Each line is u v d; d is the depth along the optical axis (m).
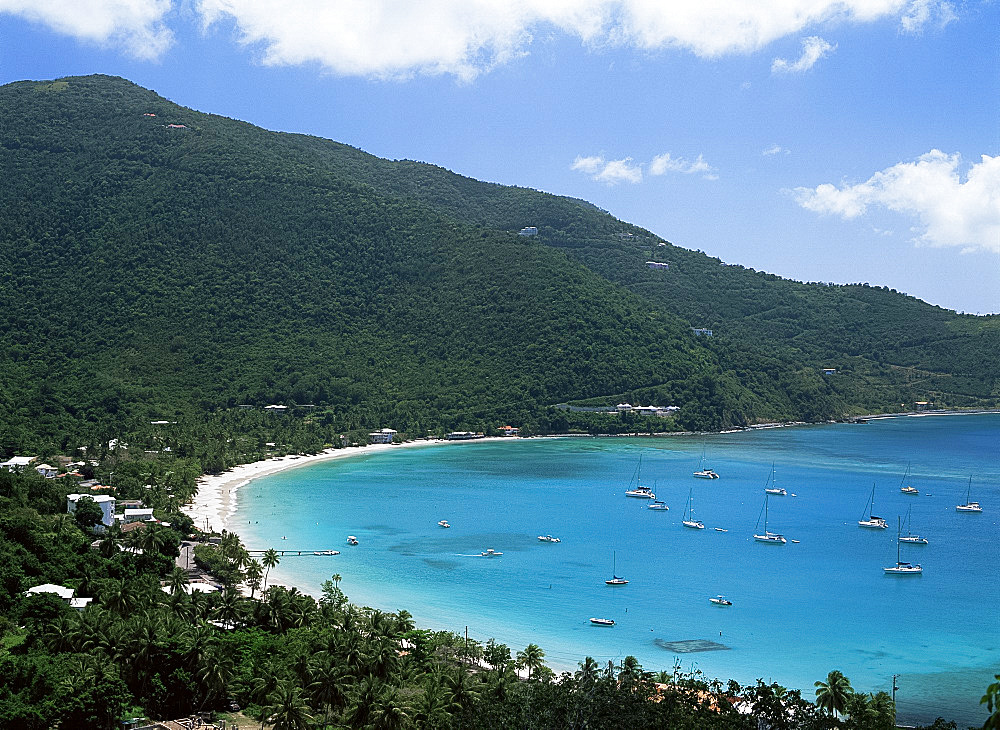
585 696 120.50
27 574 162.88
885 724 125.44
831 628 193.88
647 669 166.88
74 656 125.44
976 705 156.25
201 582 191.25
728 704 122.44
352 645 135.25
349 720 120.12
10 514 185.00
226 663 130.38
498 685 128.12
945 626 196.38
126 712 121.06
